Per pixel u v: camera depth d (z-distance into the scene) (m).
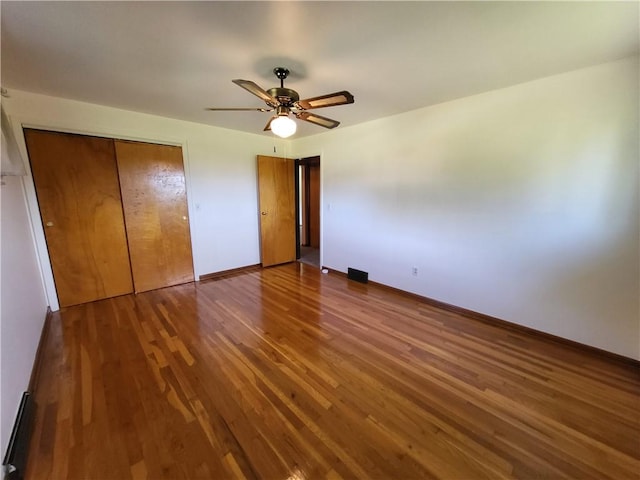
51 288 2.82
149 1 1.30
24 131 2.56
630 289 1.98
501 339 2.37
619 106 1.90
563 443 1.40
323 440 1.41
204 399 1.67
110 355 2.11
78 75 2.13
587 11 1.38
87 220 2.99
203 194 3.81
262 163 4.29
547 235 2.28
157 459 1.31
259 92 1.84
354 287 3.64
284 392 1.74
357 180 3.71
